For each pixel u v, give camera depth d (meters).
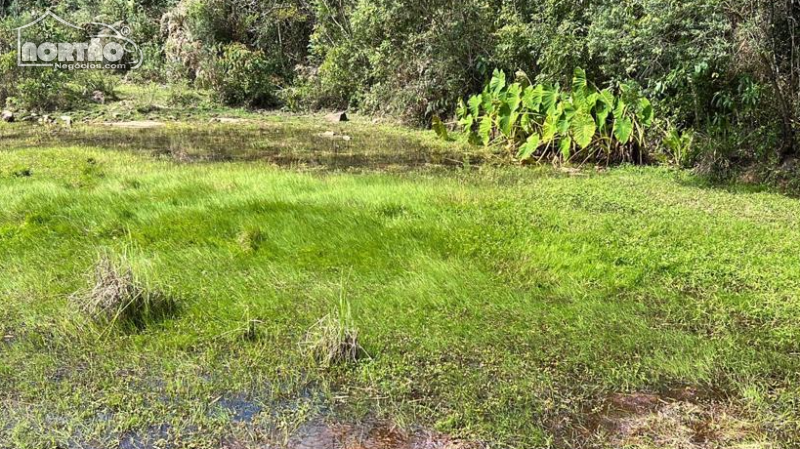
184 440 2.58
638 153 8.53
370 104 13.81
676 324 3.57
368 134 11.61
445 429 2.67
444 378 3.02
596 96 8.23
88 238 4.75
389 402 2.85
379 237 4.71
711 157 7.42
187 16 16.80
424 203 5.69
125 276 3.61
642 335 3.42
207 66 15.35
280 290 3.89
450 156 9.27
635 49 7.65
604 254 4.44
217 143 10.19
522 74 9.44
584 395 2.92
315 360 3.15
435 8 11.46
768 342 3.37
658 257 4.39
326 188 6.36
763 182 6.97
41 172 7.08
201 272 4.14
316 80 15.04
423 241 4.68
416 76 12.54
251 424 2.69
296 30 16.72
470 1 11.34
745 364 3.16
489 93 9.75
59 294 3.83
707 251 4.52
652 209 5.72
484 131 9.66
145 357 3.18
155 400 2.83
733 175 7.26
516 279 4.10
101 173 7.18
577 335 3.42
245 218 5.08
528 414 2.77
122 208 5.34
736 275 4.15
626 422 2.75
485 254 4.48
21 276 4.04
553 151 8.92
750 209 5.80
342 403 2.84
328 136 11.24
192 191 5.99
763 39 6.64
